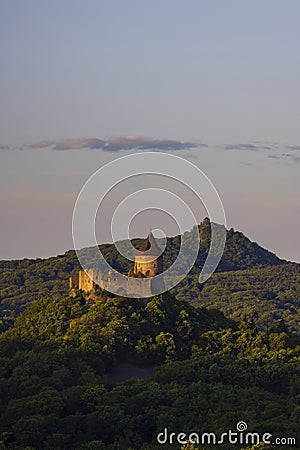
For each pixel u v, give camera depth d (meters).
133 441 155.38
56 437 154.62
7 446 152.62
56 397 166.75
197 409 163.00
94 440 154.62
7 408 165.12
